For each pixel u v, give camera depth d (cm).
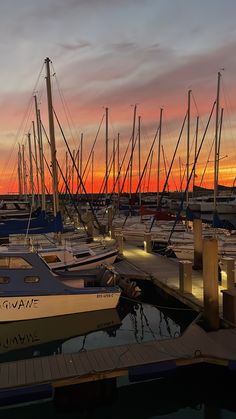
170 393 877
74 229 2895
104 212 4228
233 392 890
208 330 1049
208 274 1059
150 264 1980
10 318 1238
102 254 1862
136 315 1477
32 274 1267
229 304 1069
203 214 5125
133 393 880
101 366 847
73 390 820
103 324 1349
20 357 1112
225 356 888
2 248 1495
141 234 2978
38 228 2233
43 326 1272
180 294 1387
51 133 1936
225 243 2158
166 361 868
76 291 1313
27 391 767
